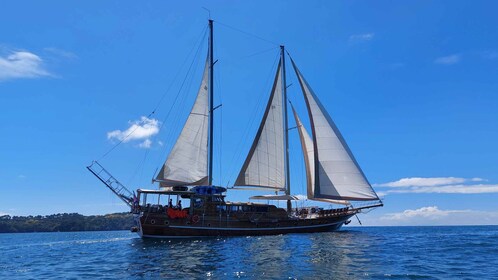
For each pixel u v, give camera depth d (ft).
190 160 153.79
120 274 69.00
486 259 81.92
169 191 140.15
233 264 74.28
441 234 186.29
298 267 69.36
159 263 79.41
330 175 156.35
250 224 144.46
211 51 164.25
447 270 67.36
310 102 159.63
